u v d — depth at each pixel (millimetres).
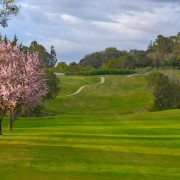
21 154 26219
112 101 139750
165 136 41656
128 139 37781
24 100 41406
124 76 179000
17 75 38156
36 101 44375
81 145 32375
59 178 18906
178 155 27984
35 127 55844
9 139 35156
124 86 156625
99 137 39438
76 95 143625
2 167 21438
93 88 152625
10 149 28500
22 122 64625
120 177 19594
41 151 27953
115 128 52812
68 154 26969
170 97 119625
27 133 44031
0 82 37719
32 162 23312
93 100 139875
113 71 195500
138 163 24172
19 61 39625
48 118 72625
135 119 70250
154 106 121500
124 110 126438
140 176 19984
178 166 23344
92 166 22547
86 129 51375
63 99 137625
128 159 25719
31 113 93812
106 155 27125
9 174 19500
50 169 21203
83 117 75062
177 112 85875
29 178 18703
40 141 34281
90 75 193125
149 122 63906
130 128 52781
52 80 104875
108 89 152125
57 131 47844
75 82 163000
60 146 31141
